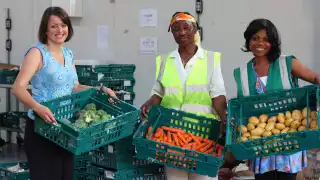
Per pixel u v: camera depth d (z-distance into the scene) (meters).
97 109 3.99
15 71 6.41
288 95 3.64
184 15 3.74
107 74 5.78
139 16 6.75
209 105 3.83
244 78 3.82
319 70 5.81
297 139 3.32
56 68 3.66
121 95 5.70
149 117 3.81
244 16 6.12
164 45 6.64
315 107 3.62
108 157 4.59
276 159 3.66
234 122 3.69
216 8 6.27
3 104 7.88
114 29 6.93
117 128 3.54
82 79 5.84
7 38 7.81
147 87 6.78
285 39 5.95
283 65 3.72
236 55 6.19
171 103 3.85
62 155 3.71
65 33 3.69
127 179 4.47
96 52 7.07
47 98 3.70
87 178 4.93
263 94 3.63
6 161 6.39
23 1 7.63
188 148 3.66
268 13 6.00
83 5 7.09
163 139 3.70
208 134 3.83
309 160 4.62
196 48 3.83
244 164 5.13
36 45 3.67
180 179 3.73
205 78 3.77
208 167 3.43
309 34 5.84
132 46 6.83
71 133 3.35
